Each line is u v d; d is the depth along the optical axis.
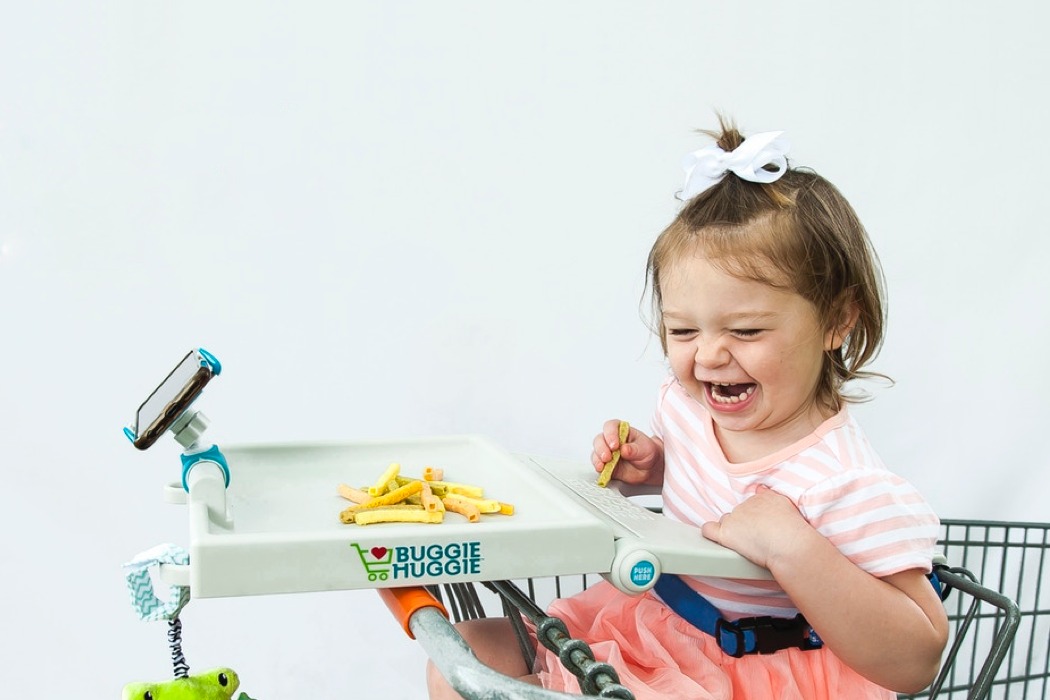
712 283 1.07
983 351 1.98
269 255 1.82
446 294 1.88
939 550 1.42
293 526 1.00
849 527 1.05
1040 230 1.97
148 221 1.78
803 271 1.08
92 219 1.77
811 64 1.93
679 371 1.14
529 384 1.92
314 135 1.81
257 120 1.79
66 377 1.79
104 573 1.83
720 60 1.91
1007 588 1.95
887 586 1.03
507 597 1.03
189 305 1.80
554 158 1.88
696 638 1.15
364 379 1.87
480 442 1.28
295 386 1.85
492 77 1.85
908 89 1.95
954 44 1.95
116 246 1.78
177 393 0.99
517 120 1.87
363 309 1.86
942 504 1.98
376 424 1.88
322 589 0.89
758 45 1.91
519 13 1.84
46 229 1.76
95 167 1.76
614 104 1.89
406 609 0.88
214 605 1.87
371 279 1.86
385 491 1.07
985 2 1.95
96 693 1.84
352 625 1.91
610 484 1.34
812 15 1.92
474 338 1.90
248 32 1.77
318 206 1.83
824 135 1.93
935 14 1.94
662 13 1.88
